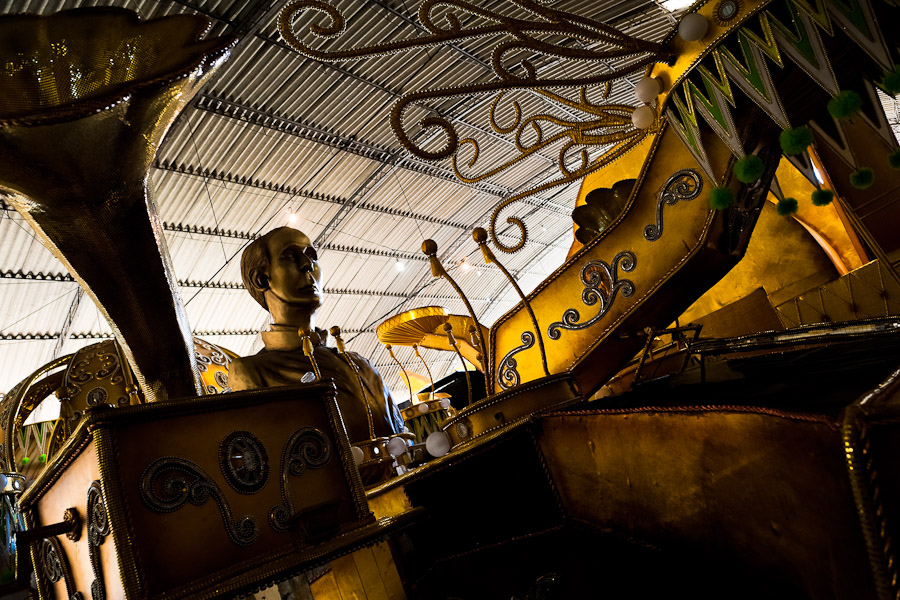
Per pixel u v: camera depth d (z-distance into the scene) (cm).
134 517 128
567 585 183
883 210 531
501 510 237
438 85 1593
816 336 259
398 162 1806
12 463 289
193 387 173
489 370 312
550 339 333
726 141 271
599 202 409
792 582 133
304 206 1720
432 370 2677
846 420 100
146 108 134
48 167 129
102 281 151
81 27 141
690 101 280
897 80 238
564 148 336
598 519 212
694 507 163
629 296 316
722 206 276
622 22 1462
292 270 373
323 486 162
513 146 1991
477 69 1605
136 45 142
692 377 278
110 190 141
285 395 163
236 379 349
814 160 524
